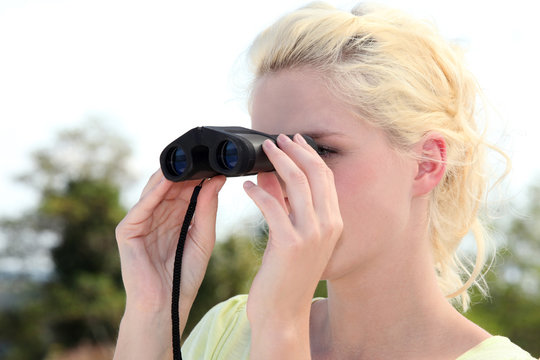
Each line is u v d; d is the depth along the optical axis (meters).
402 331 1.58
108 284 17.81
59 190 19.48
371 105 1.49
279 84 1.56
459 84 1.67
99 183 19.47
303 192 1.35
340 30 1.54
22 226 18.19
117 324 17.66
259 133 1.43
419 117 1.54
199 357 1.87
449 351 1.53
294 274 1.34
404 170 1.54
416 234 1.59
